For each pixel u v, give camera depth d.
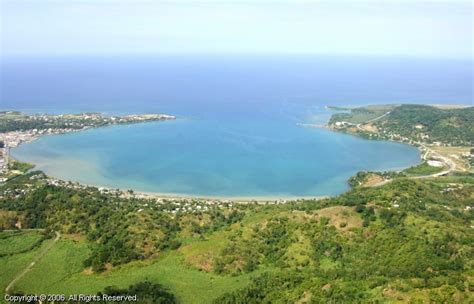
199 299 155.75
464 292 124.25
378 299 128.75
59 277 173.25
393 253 166.25
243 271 174.75
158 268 178.62
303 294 143.00
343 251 176.25
